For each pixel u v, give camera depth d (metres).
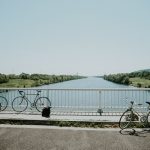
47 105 11.73
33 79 117.25
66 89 11.42
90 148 6.30
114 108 11.16
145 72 125.19
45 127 9.03
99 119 9.68
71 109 11.76
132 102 9.12
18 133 8.01
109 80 188.62
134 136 7.62
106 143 6.79
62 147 6.39
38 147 6.38
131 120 9.09
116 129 8.70
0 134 7.86
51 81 122.81
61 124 9.34
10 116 10.40
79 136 7.61
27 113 11.22
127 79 89.19
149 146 6.49
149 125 9.05
